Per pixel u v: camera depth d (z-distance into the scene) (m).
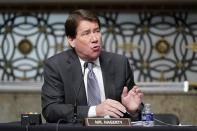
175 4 10.38
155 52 10.48
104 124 3.50
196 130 3.26
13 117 10.19
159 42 10.49
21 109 10.19
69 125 3.53
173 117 5.38
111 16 10.63
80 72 4.79
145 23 10.57
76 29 4.69
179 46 10.48
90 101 4.66
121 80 4.93
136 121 4.30
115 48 10.51
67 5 10.56
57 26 10.70
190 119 9.92
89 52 4.65
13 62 10.70
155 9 10.48
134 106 4.33
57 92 4.66
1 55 10.73
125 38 10.55
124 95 4.40
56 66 4.83
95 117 3.71
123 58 5.13
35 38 10.71
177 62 10.44
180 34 10.48
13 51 10.72
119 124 3.51
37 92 10.21
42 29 10.70
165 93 10.01
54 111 4.31
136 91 4.39
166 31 10.52
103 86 4.83
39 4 10.55
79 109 4.18
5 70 10.68
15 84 10.45
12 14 10.80
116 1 10.30
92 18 4.70
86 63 4.68
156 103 10.02
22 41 10.70
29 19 10.76
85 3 10.43
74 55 4.94
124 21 10.60
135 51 10.51
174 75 10.41
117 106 4.03
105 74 4.88
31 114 3.71
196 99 9.95
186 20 10.52
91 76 4.76
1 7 10.70
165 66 10.45
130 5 10.46
